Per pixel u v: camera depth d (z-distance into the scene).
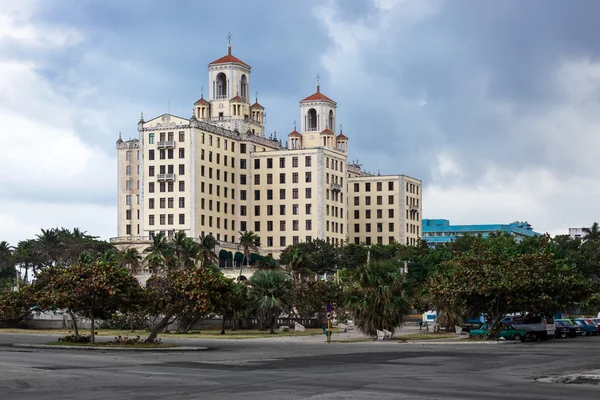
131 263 189.38
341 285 141.12
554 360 63.84
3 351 71.00
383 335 99.62
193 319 119.94
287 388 43.00
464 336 108.38
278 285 121.75
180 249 181.62
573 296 103.25
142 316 122.88
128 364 57.81
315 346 85.56
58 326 134.50
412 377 49.59
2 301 130.12
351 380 47.38
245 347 82.69
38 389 42.38
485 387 44.25
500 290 98.50
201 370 53.34
